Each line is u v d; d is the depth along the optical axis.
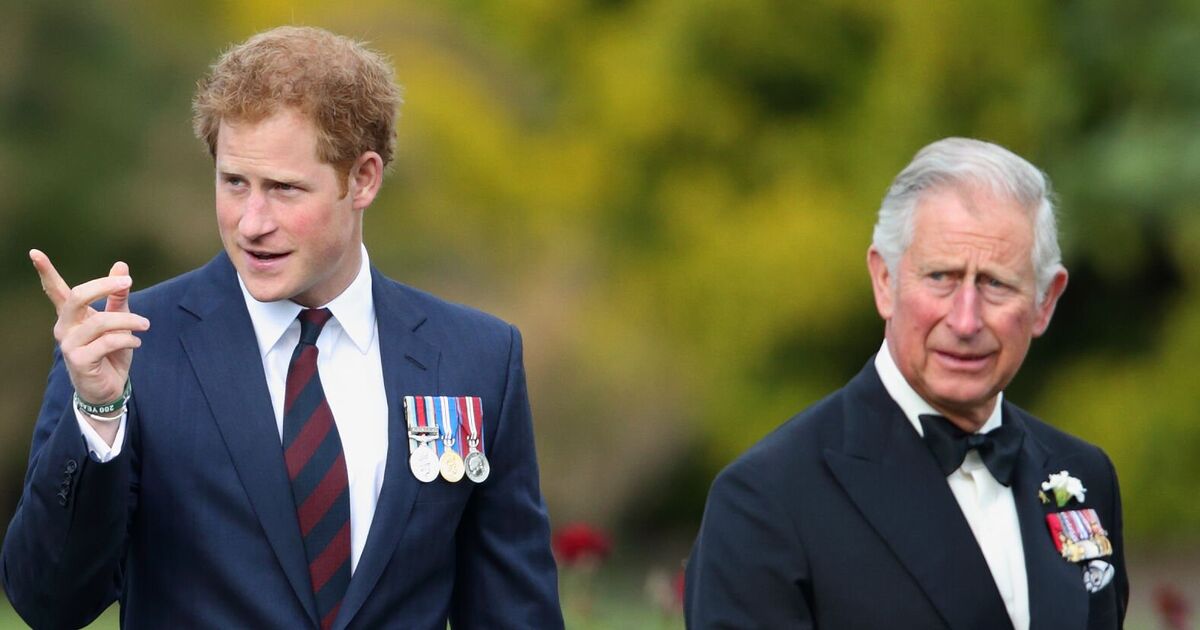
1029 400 57.06
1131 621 25.17
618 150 55.66
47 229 45.69
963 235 12.09
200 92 11.86
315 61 11.57
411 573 12.08
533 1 57.84
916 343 12.33
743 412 54.19
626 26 57.84
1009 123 52.56
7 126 45.50
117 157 46.22
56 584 11.23
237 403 11.94
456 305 13.20
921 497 12.45
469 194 50.09
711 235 54.62
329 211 11.59
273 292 11.54
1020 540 12.75
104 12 46.38
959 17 52.28
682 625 18.89
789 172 54.84
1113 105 52.75
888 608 12.14
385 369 12.42
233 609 11.65
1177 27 51.69
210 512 11.73
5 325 45.44
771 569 12.20
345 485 11.94
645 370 50.19
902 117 53.12
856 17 54.53
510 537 12.81
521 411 12.98
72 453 10.95
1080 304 56.19
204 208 46.31
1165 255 54.09
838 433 12.72
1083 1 52.50
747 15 54.59
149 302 12.36
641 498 52.28
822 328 54.28
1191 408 53.56
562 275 50.19
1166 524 53.62
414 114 49.50
